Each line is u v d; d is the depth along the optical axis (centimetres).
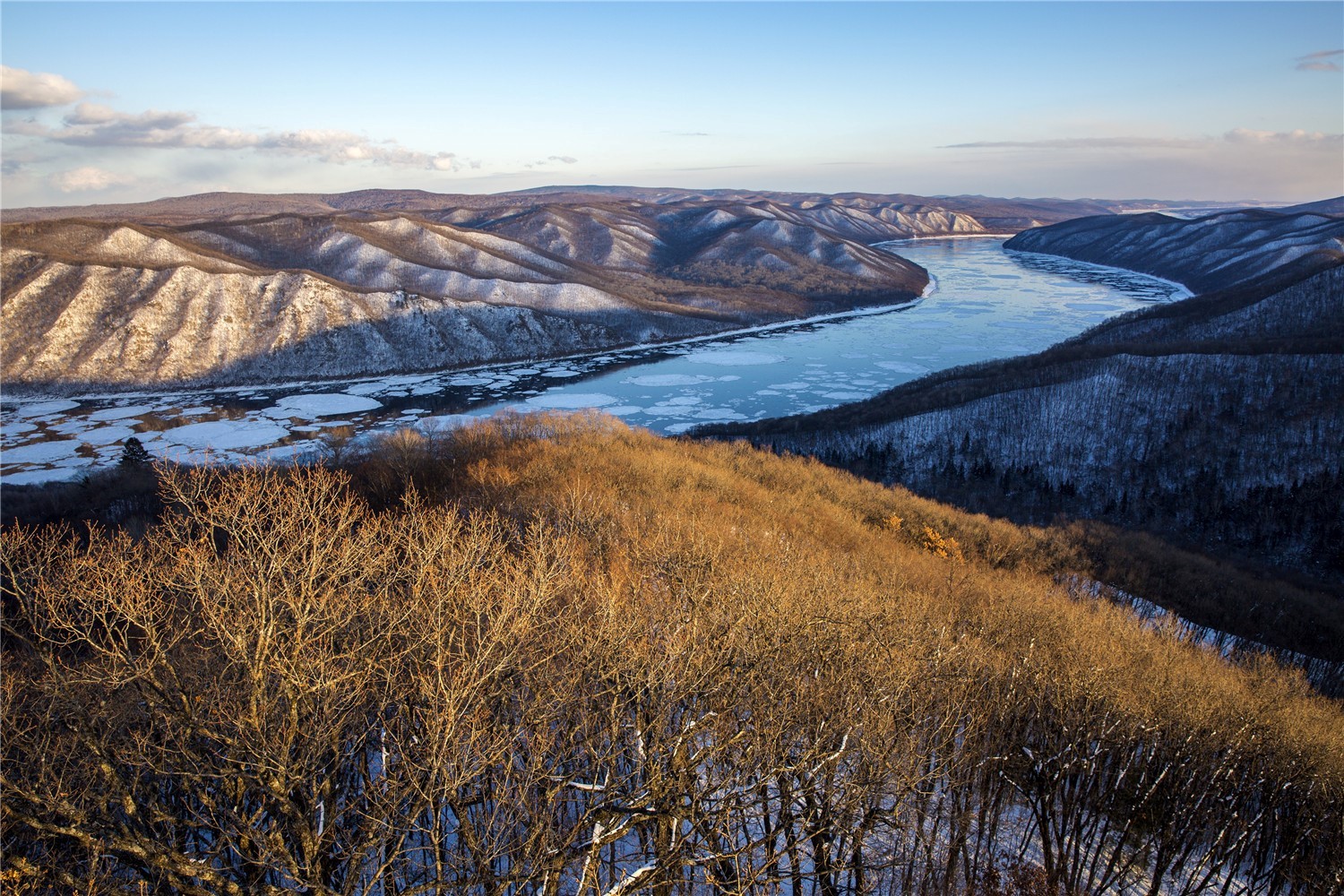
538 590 1463
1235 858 1878
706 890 1462
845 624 1761
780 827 1432
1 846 1048
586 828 1383
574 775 1415
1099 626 2495
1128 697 1878
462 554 1596
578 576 1825
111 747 1145
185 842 1255
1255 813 1917
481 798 1234
